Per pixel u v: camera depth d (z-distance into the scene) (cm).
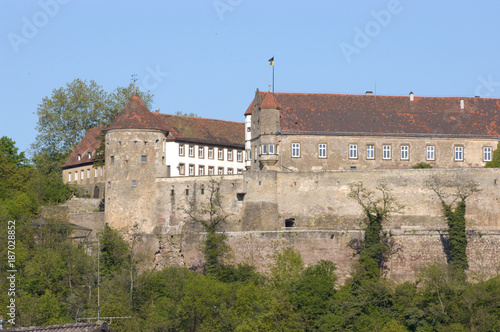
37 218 14825
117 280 13138
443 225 13900
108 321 11512
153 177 14662
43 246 13950
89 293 12800
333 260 13675
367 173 14162
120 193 14600
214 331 11981
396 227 13912
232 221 14300
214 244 13738
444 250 13725
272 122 14875
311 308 12794
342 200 14138
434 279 12925
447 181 14025
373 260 13362
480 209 13962
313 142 14925
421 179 14062
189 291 12425
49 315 11894
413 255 13712
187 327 12225
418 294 13062
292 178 14275
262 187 14225
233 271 13562
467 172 14038
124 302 12362
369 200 14038
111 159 14738
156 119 14938
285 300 12700
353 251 13662
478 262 13650
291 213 14212
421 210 14000
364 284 13062
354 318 12688
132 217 14562
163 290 13038
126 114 14875
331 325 12544
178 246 14238
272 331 12156
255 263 13738
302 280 13200
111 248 14150
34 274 13100
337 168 14925
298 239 13725
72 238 14612
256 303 12338
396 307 12825
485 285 12762
